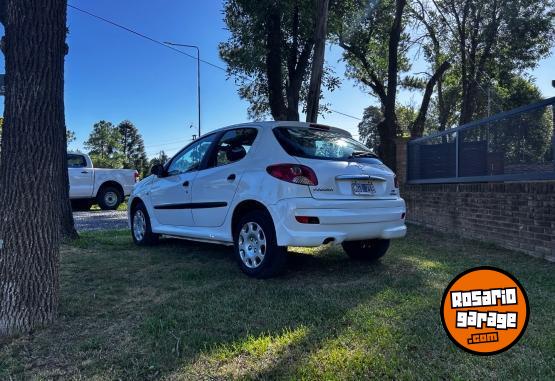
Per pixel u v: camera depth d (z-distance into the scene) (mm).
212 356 2934
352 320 3486
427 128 30312
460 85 20828
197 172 5844
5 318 3324
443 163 9062
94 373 2770
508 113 6883
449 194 8242
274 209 4566
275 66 11820
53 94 3455
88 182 15039
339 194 4699
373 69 19688
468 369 2719
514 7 15484
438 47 17359
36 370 2822
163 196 6473
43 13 3363
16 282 3346
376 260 5754
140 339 3223
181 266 5488
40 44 3348
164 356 2949
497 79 18969
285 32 12758
